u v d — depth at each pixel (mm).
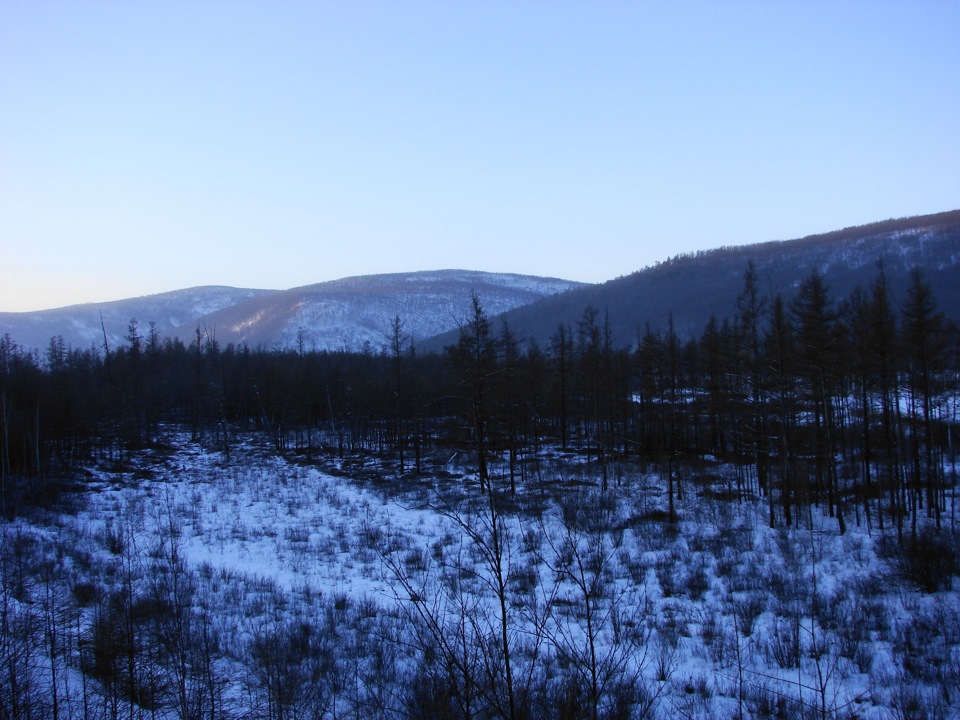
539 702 7598
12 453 42219
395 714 9039
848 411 38344
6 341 73062
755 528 27203
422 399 53375
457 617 15031
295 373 68438
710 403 41969
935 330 25703
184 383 74875
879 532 25609
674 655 13750
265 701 10328
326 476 44625
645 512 29625
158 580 17922
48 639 11594
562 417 52812
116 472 45781
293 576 21000
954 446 35375
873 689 11883
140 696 10000
